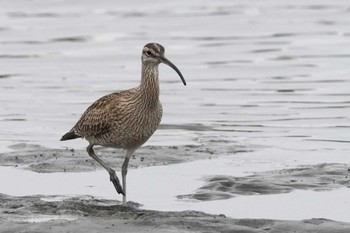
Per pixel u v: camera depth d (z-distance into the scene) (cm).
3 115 2073
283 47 2984
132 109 1366
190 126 1942
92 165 1581
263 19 3556
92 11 3784
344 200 1338
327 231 1140
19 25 3466
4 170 1548
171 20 3550
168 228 1148
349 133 1864
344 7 3825
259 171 1524
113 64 2748
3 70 2675
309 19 3550
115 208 1297
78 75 2586
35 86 2433
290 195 1369
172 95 2295
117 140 1397
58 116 2062
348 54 2839
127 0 4056
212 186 1420
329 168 1512
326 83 2427
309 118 2019
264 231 1142
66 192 1418
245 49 2956
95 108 1409
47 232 1135
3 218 1226
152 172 1535
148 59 1363
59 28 3388
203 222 1172
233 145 1741
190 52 2914
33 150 1692
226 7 3878
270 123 1970
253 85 2417
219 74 2575
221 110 2114
